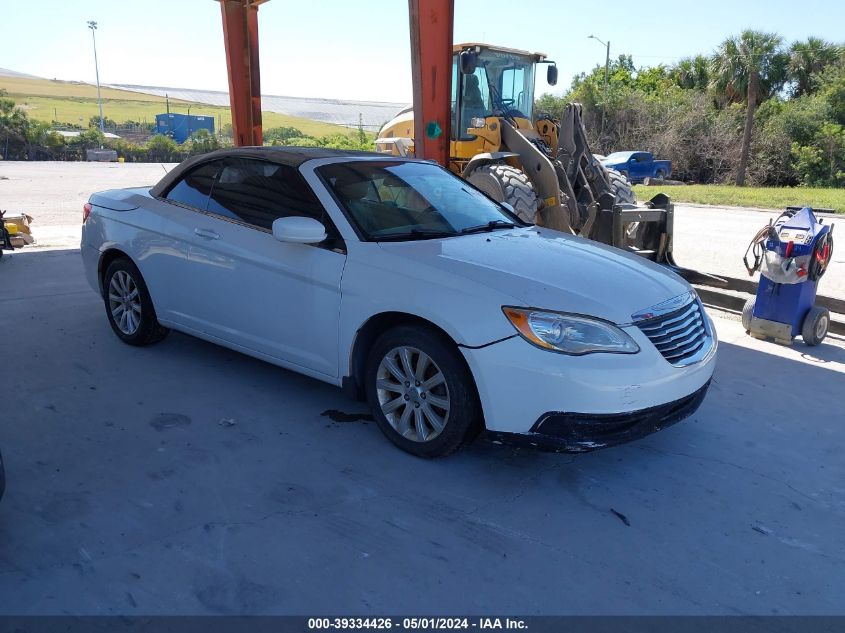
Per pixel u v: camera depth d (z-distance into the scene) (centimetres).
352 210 402
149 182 2584
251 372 488
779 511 330
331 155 450
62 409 417
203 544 287
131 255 502
